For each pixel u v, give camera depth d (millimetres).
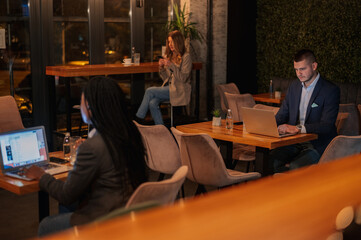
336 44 7188
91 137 2145
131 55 6785
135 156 2166
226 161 4055
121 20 6656
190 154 3271
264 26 8102
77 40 6180
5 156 2750
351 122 4293
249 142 3512
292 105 4008
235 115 5504
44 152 2986
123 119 2166
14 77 5668
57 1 5891
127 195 2131
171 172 3773
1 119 3945
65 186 2156
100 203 2111
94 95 2145
